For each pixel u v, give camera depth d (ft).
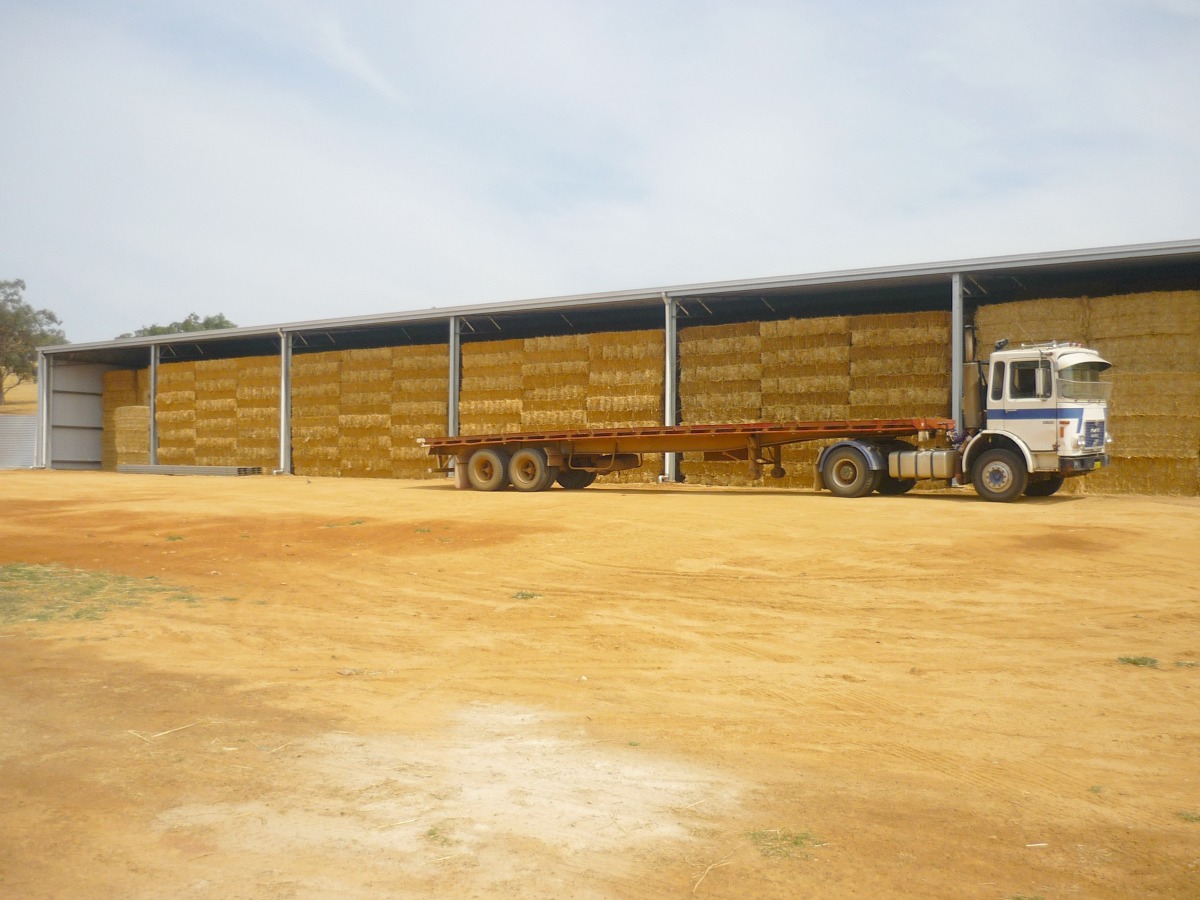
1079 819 15.81
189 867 13.28
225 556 44.98
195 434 118.42
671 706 22.52
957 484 63.67
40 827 14.53
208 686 23.15
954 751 19.31
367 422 104.47
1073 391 59.00
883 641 28.81
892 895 12.92
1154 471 67.26
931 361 75.61
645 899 12.66
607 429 73.56
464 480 79.66
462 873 13.26
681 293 87.51
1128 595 33.53
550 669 26.02
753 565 40.16
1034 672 25.23
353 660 26.66
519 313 101.14
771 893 12.90
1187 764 18.60
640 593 36.01
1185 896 13.10
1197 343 66.59
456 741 19.51
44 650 26.27
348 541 49.06
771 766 18.28
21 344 256.52
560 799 16.20
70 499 73.20
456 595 36.29
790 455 79.30
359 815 15.25
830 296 91.76
